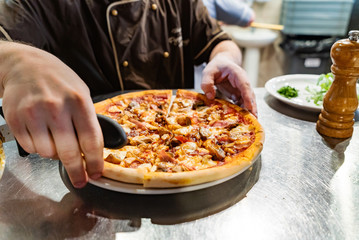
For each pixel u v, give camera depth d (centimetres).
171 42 167
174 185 75
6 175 85
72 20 144
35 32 136
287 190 81
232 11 275
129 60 159
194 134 103
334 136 105
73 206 75
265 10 387
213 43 169
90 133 64
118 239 66
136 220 71
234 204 76
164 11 159
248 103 115
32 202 76
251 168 90
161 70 170
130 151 92
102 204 76
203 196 79
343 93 100
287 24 368
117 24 150
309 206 75
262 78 424
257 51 381
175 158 91
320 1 346
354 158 94
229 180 84
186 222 71
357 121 115
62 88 61
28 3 133
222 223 70
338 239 65
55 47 149
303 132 109
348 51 91
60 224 70
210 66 130
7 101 60
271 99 136
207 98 124
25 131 62
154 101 128
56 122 60
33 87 60
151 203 76
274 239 66
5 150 95
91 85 158
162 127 106
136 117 115
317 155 96
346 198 78
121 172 76
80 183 69
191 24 169
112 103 122
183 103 123
